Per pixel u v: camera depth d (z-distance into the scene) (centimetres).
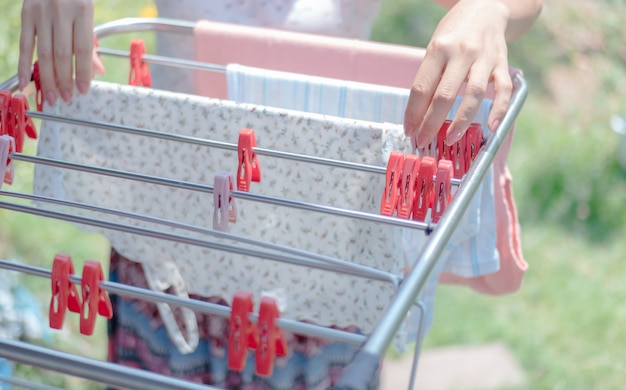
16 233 279
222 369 165
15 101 134
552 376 270
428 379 265
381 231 135
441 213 121
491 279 163
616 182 371
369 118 144
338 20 170
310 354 156
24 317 225
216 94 166
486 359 275
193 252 148
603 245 337
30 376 228
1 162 126
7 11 253
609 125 415
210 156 141
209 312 107
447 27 130
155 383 83
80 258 280
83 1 137
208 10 168
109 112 144
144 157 145
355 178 135
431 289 151
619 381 271
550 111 421
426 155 136
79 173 148
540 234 339
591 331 292
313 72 157
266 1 168
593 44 480
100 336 259
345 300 144
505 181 154
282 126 136
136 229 114
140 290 110
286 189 139
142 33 356
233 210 123
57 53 138
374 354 85
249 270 146
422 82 125
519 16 138
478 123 132
